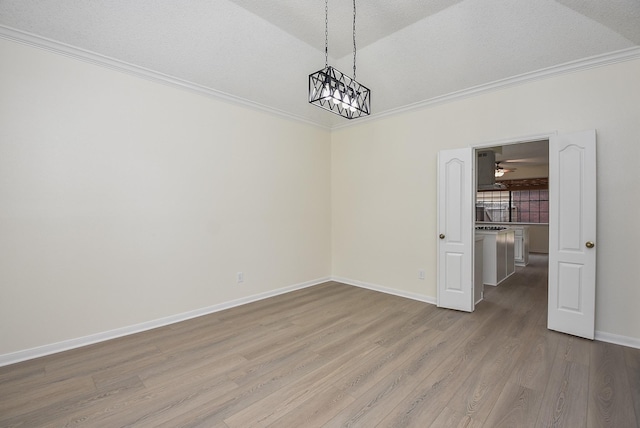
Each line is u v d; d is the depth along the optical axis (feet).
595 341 9.20
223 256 12.38
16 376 7.34
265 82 12.37
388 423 5.74
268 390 6.81
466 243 11.85
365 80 13.03
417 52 11.03
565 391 6.70
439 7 9.16
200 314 11.64
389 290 14.64
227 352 8.63
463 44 10.25
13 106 7.95
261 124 13.69
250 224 13.32
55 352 8.57
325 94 7.63
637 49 8.69
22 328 8.13
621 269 9.08
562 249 9.76
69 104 8.78
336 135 16.90
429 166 13.20
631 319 8.94
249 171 13.26
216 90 11.88
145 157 10.25
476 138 11.84
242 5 9.00
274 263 14.28
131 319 9.96
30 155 8.21
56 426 5.68
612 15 7.90
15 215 8.02
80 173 8.99
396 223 14.35
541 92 10.39
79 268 9.00
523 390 6.74
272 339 9.49
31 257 8.25
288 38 10.69
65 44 8.54
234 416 5.95
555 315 9.93
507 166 28.32
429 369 7.66
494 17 9.16
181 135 11.13
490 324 10.63
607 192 9.27
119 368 7.75
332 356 8.38
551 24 8.90
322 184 16.63
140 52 9.51
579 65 9.59
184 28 9.29
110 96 9.52
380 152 14.93
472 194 11.81
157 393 6.70
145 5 8.36
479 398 6.48
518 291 14.80
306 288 15.58
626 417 5.86
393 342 9.23
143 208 10.23
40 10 7.70
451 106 12.51
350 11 9.30
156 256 10.53
